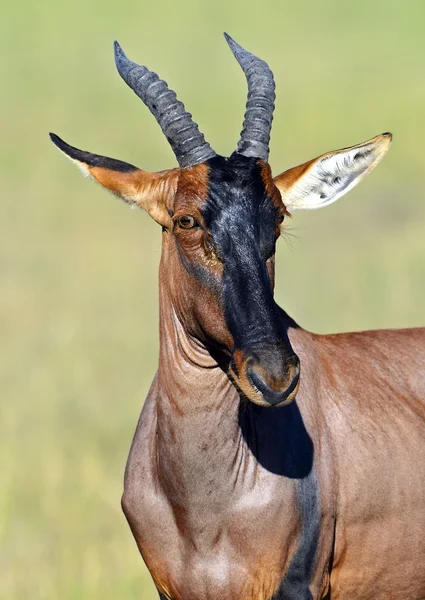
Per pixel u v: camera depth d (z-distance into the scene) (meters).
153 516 24.48
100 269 72.25
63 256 75.62
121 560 34.72
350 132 112.88
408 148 106.38
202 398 23.59
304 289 63.41
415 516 25.97
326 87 138.38
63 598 32.88
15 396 48.50
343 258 71.31
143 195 24.38
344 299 61.12
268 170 23.22
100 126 119.62
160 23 197.62
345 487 25.27
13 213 88.12
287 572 24.20
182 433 23.72
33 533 37.03
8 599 32.72
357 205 87.50
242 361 21.62
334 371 26.44
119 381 50.94
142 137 112.75
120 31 188.88
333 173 25.23
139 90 24.44
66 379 50.50
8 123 121.06
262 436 24.03
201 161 23.62
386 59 160.38
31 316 60.84
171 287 24.05
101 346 56.09
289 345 21.73
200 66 154.62
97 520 37.97
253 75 24.80
